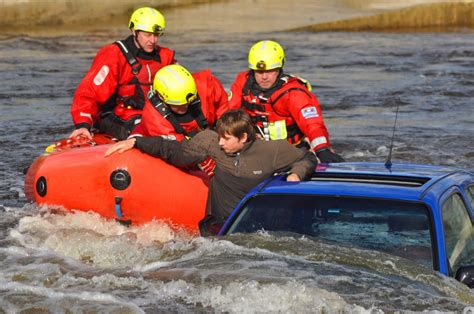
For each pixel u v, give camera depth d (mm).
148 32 19422
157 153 15750
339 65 53781
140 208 15977
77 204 16328
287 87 17859
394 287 10836
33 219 16344
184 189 15898
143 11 19625
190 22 81562
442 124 31750
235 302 10617
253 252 11992
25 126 30672
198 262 12000
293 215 12555
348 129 30547
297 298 10500
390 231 11906
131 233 15164
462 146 27359
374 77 47625
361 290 10758
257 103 18094
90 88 19391
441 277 11102
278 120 18125
